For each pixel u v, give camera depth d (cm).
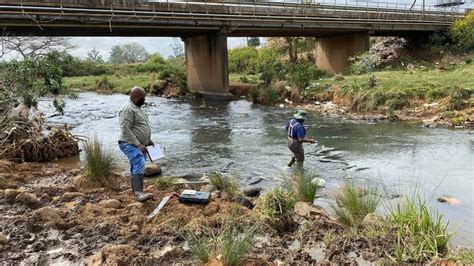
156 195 704
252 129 1526
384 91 1759
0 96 1189
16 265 463
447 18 3691
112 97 2981
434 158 1005
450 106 1539
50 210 596
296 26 2862
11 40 1435
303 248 521
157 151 699
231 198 708
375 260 479
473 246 525
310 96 2119
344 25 3075
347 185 678
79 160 1073
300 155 973
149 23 2350
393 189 779
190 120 1797
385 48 4003
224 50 2747
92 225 579
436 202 701
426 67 2720
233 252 452
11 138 1039
